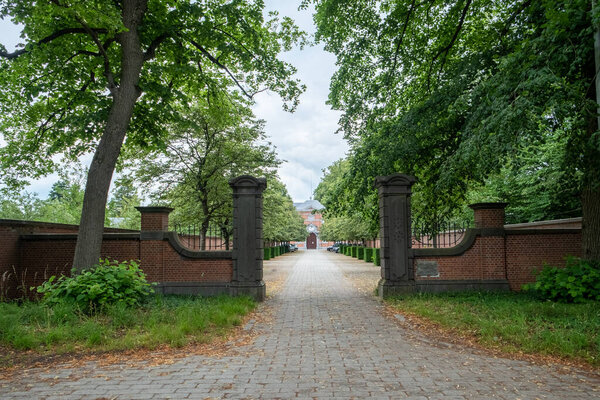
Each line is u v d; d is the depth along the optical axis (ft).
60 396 14.62
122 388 15.47
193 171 61.36
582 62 30.63
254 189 40.96
